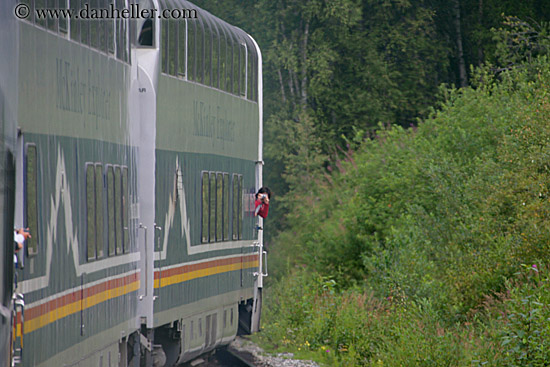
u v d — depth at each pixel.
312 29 158.00
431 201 86.00
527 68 101.69
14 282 29.19
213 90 65.75
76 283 37.53
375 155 105.62
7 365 27.06
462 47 160.25
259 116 78.50
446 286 70.50
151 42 53.97
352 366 63.44
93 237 40.34
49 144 34.16
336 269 100.38
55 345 34.47
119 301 45.25
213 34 66.06
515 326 51.75
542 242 65.00
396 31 154.88
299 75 155.88
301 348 72.56
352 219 101.12
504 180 72.94
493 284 67.44
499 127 89.31
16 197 30.25
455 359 55.59
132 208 48.56
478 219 75.12
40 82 33.19
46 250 33.44
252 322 76.62
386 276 78.00
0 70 27.80
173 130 57.03
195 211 61.25
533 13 143.12
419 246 78.19
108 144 43.38
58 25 35.62
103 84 42.62
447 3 160.12
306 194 133.12
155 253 53.25
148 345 53.31
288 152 144.88
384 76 151.38
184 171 59.06
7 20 28.48
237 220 71.38
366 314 72.81
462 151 90.38
